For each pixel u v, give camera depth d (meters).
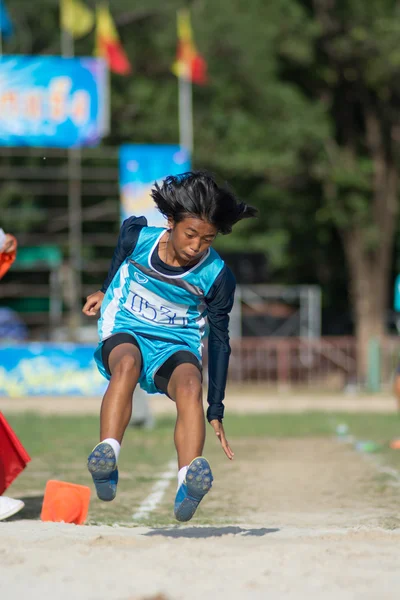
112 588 9.95
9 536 13.40
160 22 80.12
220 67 78.88
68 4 62.72
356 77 78.62
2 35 75.75
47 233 77.19
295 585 10.09
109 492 11.75
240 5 80.56
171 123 78.06
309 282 92.81
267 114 78.12
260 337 76.31
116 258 12.85
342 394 63.97
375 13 76.44
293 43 77.31
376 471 25.86
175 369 12.40
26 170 73.31
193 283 12.52
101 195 77.25
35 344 60.25
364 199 79.31
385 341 66.19
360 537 13.27
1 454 16.80
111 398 11.87
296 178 81.75
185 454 11.88
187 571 10.73
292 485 23.27
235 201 11.98
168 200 11.98
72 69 56.31
